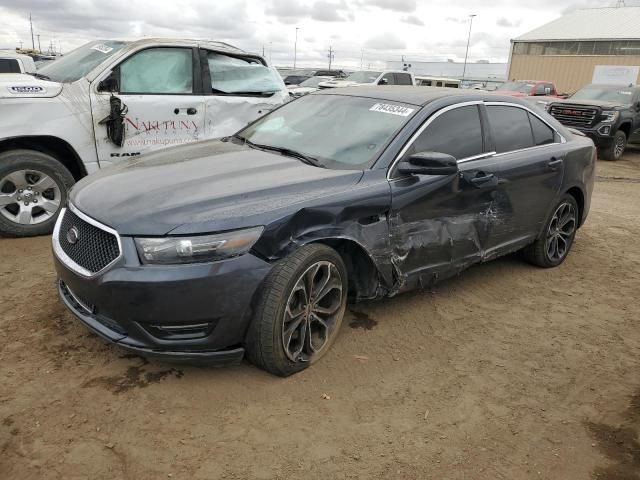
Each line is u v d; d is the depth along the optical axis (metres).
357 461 2.62
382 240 3.49
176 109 5.93
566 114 14.00
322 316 3.38
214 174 3.40
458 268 4.15
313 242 3.17
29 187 5.22
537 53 42.75
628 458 2.79
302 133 4.13
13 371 3.11
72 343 3.42
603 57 38.88
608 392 3.36
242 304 2.91
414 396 3.16
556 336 4.02
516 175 4.44
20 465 2.45
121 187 3.26
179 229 2.79
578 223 5.59
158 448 2.61
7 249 4.99
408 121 3.84
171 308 2.79
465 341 3.83
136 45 5.74
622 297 4.81
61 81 5.64
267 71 6.84
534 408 3.15
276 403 2.98
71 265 3.05
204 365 2.99
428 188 3.71
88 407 2.85
